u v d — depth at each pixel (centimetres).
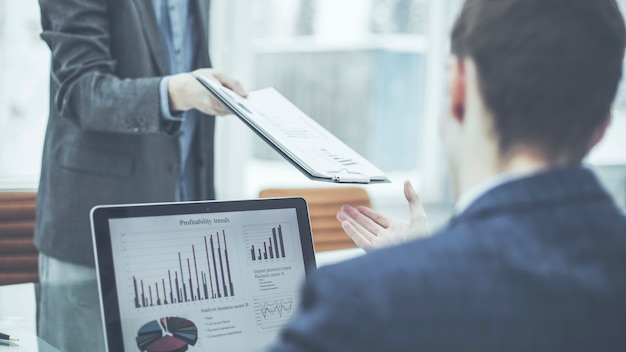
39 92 319
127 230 107
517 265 61
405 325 58
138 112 156
